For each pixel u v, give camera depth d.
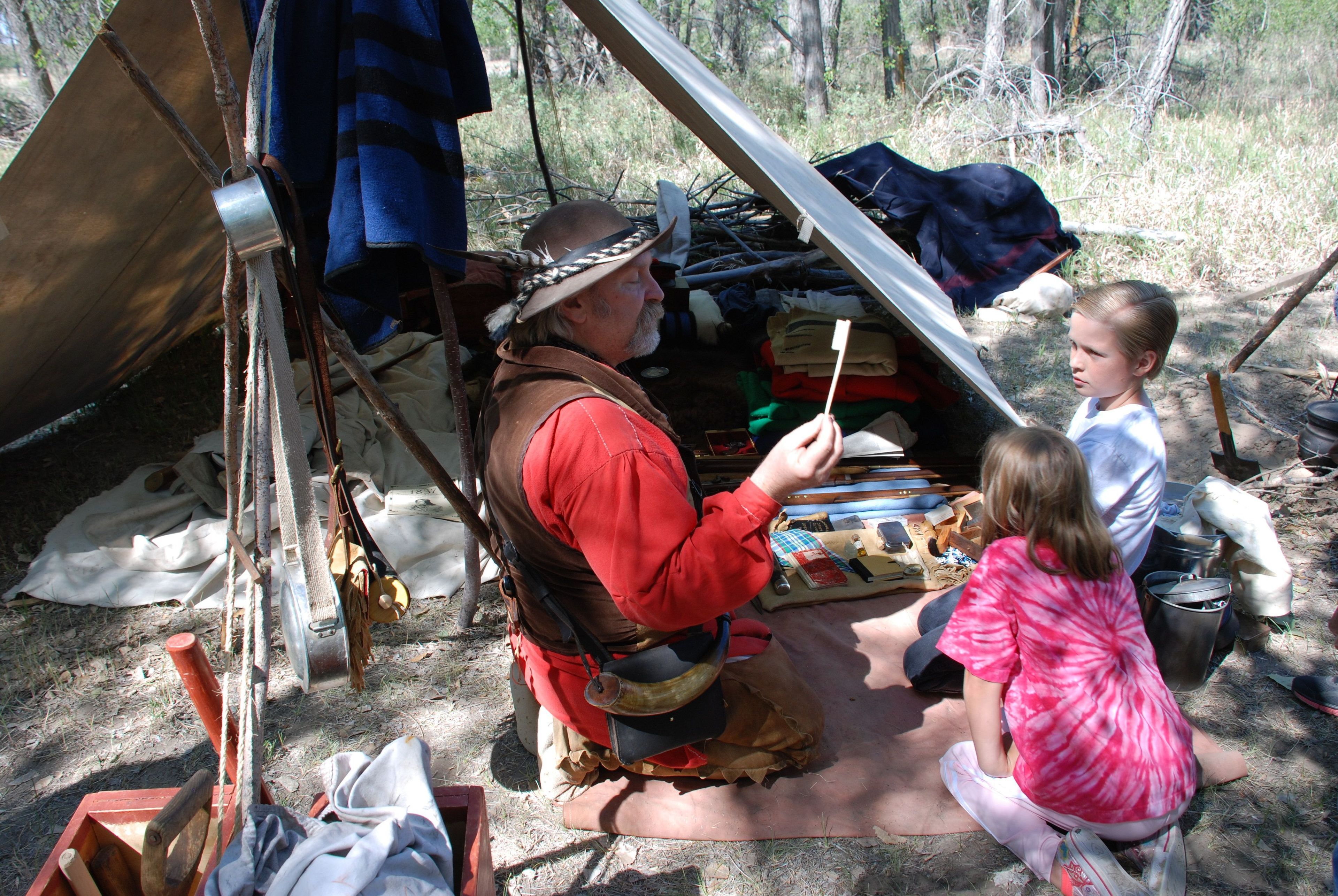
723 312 5.70
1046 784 2.11
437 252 2.06
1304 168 8.11
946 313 4.24
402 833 1.54
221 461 3.83
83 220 3.13
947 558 3.59
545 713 2.42
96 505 3.77
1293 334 5.60
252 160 1.43
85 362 4.12
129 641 3.17
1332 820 2.37
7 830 2.44
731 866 2.27
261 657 1.51
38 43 10.66
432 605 3.37
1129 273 6.70
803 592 3.38
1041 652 2.06
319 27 2.08
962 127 10.59
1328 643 3.05
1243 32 15.34
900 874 2.23
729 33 16.62
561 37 14.38
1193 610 2.68
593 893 2.21
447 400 4.52
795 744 2.46
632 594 1.67
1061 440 2.04
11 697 2.91
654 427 1.83
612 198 7.57
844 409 4.46
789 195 2.98
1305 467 3.92
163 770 2.64
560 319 1.84
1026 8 12.62
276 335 1.39
